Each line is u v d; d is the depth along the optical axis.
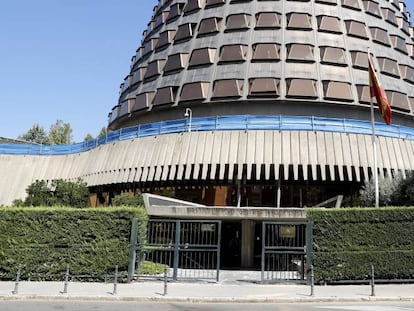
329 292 15.70
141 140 35.12
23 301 13.73
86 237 18.34
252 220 26.58
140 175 33.47
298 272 21.36
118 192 37.44
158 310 12.16
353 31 41.88
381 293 15.45
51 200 34.28
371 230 18.19
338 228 18.25
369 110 38.38
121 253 18.09
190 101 38.78
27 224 18.33
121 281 17.78
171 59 43.22
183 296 14.45
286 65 38.56
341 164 30.95
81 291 15.30
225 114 37.94
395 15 48.78
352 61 40.09
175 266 18.56
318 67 38.78
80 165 41.78
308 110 37.31
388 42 43.72
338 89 37.53
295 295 15.02
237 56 39.44
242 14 42.19
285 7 42.69
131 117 44.06
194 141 32.53
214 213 24.78
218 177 32.12
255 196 32.28
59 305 12.95
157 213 25.19
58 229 18.36
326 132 31.95
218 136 32.28
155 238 23.05
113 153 36.81
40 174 43.62
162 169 32.66
